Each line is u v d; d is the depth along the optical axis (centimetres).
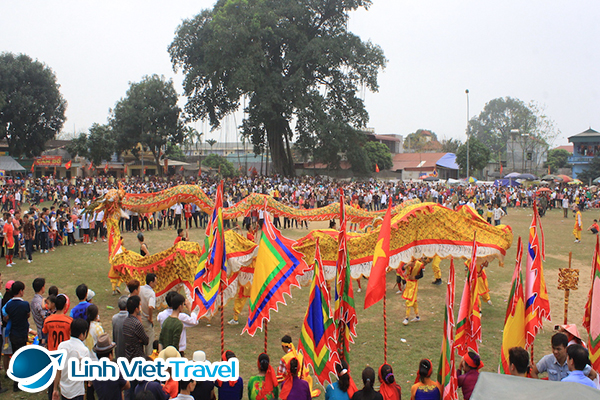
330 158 5288
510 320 754
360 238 1132
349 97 5291
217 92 5219
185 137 6028
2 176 4256
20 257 1708
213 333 1056
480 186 4700
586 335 1055
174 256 1102
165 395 571
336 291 733
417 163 6819
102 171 6456
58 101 5419
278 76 4778
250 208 1356
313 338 696
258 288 800
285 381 625
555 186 5238
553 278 1558
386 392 605
